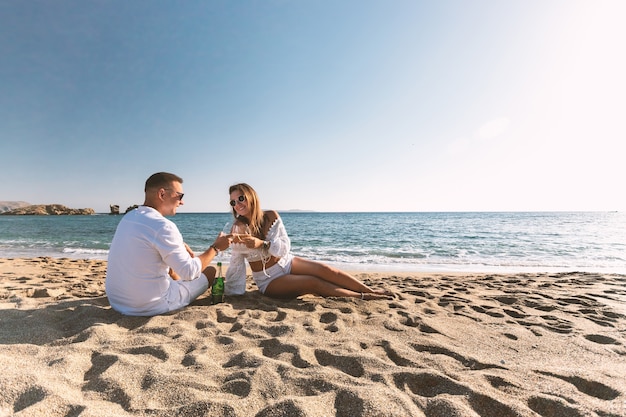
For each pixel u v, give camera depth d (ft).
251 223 11.37
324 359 6.65
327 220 154.20
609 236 59.52
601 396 5.59
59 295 12.10
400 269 26.91
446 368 6.34
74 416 4.29
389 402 4.91
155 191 8.76
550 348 7.64
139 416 4.44
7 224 116.26
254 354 6.53
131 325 8.25
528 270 26.53
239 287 11.98
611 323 9.89
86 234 66.49
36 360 5.95
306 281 11.29
